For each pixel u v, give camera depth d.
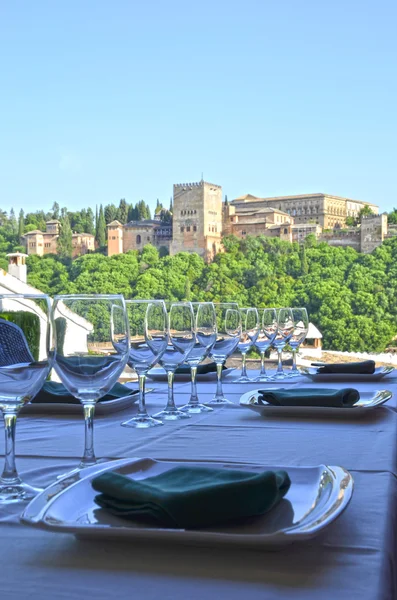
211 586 0.54
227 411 1.61
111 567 0.58
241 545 0.60
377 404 1.49
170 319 1.53
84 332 0.94
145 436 1.25
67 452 1.10
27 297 0.83
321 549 0.62
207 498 0.65
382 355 38.16
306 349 21.31
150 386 2.21
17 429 1.34
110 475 0.73
